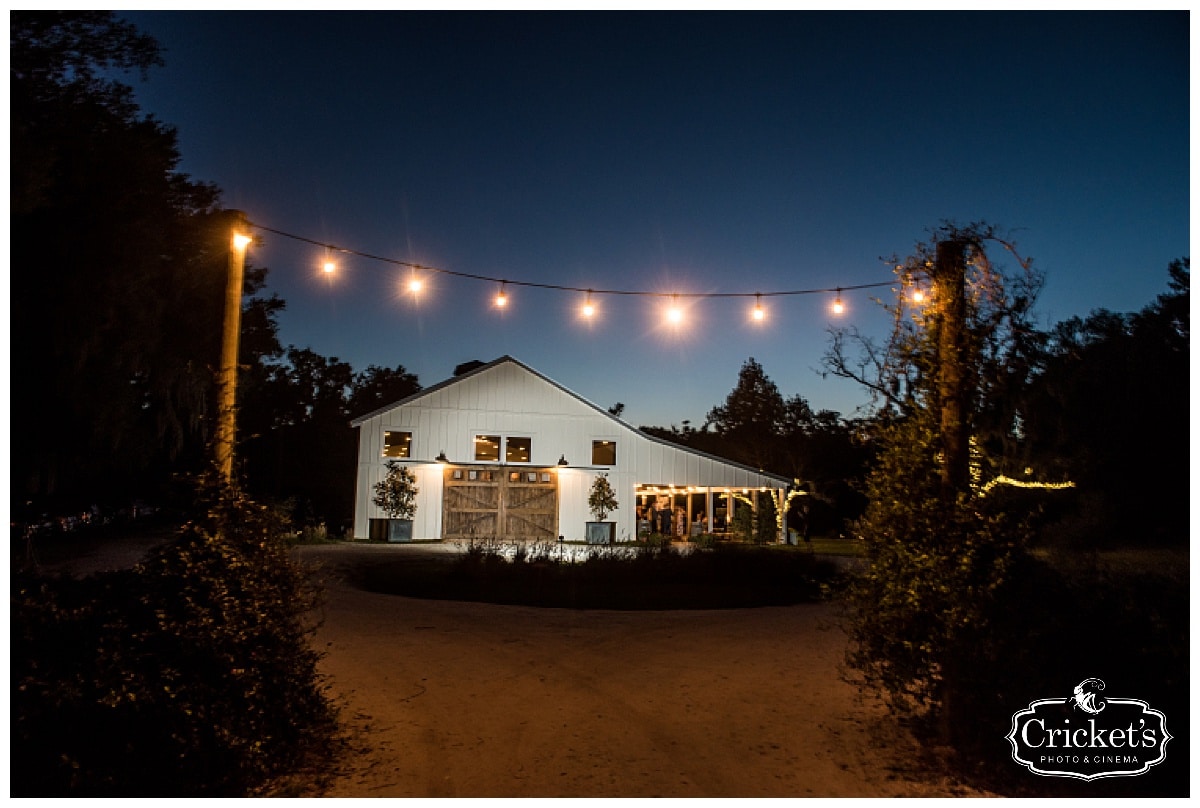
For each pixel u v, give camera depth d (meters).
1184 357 22.70
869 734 6.18
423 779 5.28
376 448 27.73
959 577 5.34
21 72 11.17
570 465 29.25
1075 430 20.25
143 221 13.84
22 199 9.42
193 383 16.16
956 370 5.62
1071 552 13.40
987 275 5.71
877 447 6.19
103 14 11.31
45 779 4.59
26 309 12.09
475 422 28.66
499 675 8.18
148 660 4.92
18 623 4.71
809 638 10.16
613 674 8.25
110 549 22.91
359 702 7.11
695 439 55.41
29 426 13.24
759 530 29.45
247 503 5.74
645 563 16.67
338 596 13.58
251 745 5.04
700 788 5.13
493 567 16.12
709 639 10.12
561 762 5.63
